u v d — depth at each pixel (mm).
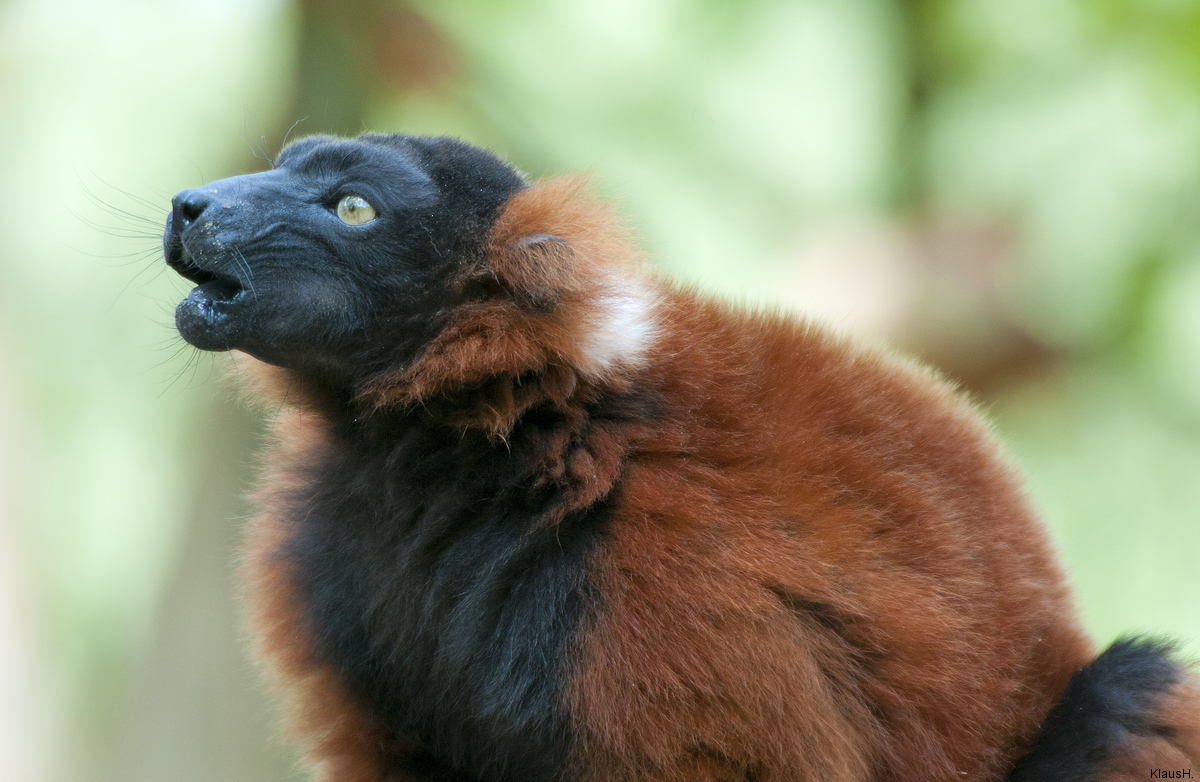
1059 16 15008
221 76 19312
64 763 16141
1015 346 16016
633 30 17234
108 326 19109
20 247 18359
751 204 17359
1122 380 15703
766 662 6121
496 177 7238
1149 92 14016
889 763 6652
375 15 14594
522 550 6469
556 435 6555
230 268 6656
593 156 15883
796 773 6152
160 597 14078
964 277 16062
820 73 17625
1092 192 14375
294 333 6766
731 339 7250
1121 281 14336
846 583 6492
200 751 13273
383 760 7289
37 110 19422
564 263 6656
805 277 16891
